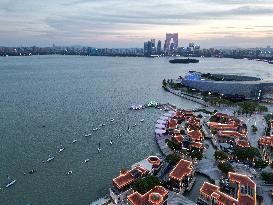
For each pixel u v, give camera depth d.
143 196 173.00
